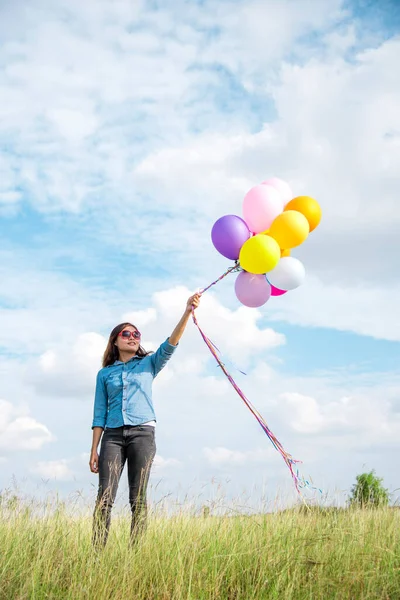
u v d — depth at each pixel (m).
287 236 4.97
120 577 3.98
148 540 4.46
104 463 4.66
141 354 5.08
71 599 3.72
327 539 4.68
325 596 3.87
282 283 5.04
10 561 4.11
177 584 3.88
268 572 4.18
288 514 5.25
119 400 4.79
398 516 5.37
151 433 4.76
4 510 5.01
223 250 5.13
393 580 4.11
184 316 4.98
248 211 5.16
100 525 4.48
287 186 5.47
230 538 4.71
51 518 4.94
